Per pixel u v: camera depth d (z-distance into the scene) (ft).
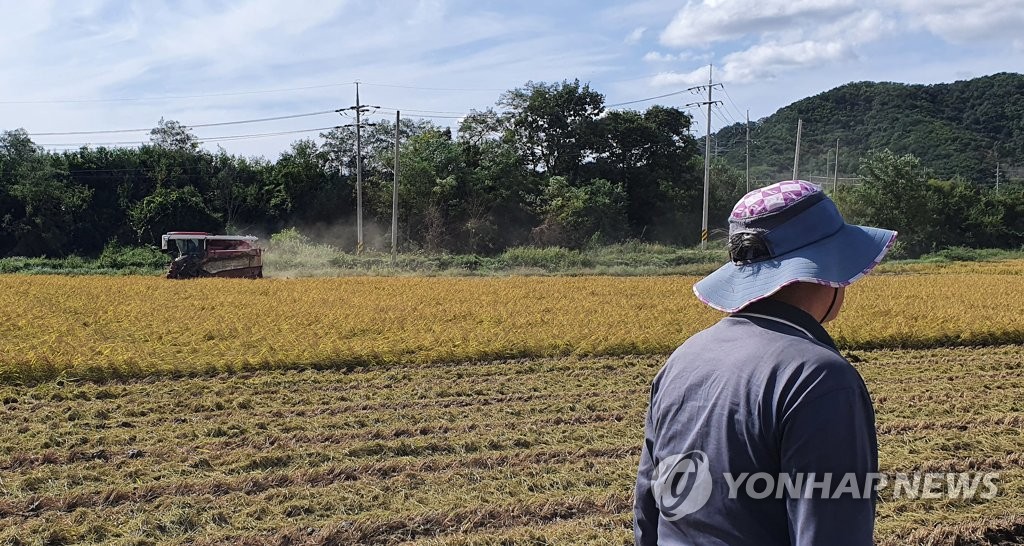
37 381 34.88
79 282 88.58
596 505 20.15
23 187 166.20
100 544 18.06
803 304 6.83
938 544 17.71
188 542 18.16
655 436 6.95
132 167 186.60
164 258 139.33
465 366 38.83
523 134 211.41
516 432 26.99
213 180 185.98
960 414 29.27
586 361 39.93
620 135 207.10
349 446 25.22
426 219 178.40
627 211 204.03
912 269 119.34
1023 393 32.94
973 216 188.85
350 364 38.88
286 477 22.18
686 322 50.93
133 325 50.96
